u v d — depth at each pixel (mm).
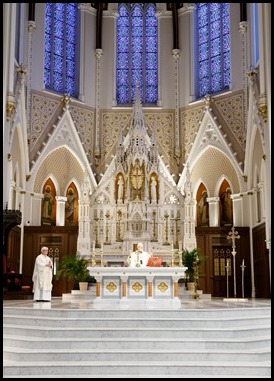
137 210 27219
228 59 30297
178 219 28281
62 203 29188
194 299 22656
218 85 30656
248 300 22312
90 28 31875
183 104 31172
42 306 15953
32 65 29016
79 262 23703
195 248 25875
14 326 13438
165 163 30625
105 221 27984
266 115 23141
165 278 17125
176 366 11305
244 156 28406
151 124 31156
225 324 13453
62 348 12312
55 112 29719
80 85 31047
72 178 29719
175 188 28641
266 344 12750
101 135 31000
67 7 31500
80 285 23484
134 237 26953
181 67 31625
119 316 13711
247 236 27812
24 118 26375
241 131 28859
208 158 29766
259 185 26078
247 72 27094
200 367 11258
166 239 27875
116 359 11852
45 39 30219
